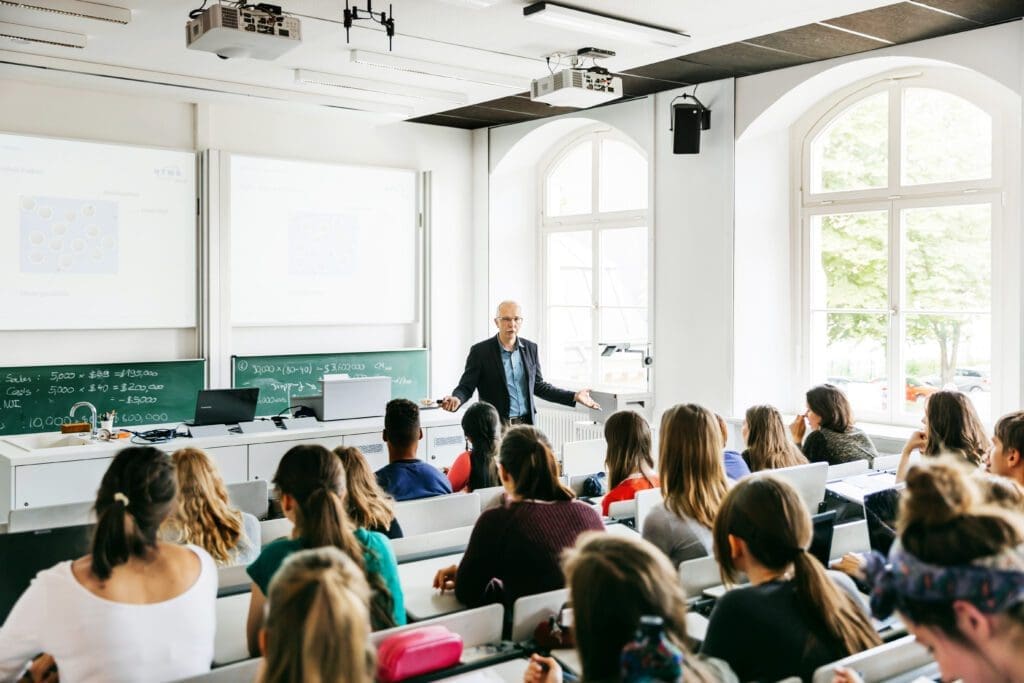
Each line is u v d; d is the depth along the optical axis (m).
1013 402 5.62
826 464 3.63
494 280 8.63
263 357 7.42
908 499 1.20
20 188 6.32
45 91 6.41
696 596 2.55
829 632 1.80
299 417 5.91
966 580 1.10
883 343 6.34
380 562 2.36
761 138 6.67
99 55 5.64
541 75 6.16
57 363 6.56
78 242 6.56
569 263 8.58
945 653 1.15
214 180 7.09
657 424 7.21
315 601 1.27
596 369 8.28
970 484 1.21
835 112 6.50
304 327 7.77
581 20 4.72
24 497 4.81
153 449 2.07
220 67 5.96
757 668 1.78
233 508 2.93
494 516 2.57
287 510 2.38
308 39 5.28
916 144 6.09
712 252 6.74
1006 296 5.62
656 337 7.21
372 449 5.98
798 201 6.80
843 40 5.55
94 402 6.64
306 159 7.64
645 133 7.29
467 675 1.99
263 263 7.43
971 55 5.31
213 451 5.32
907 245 6.18
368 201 8.01
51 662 2.09
